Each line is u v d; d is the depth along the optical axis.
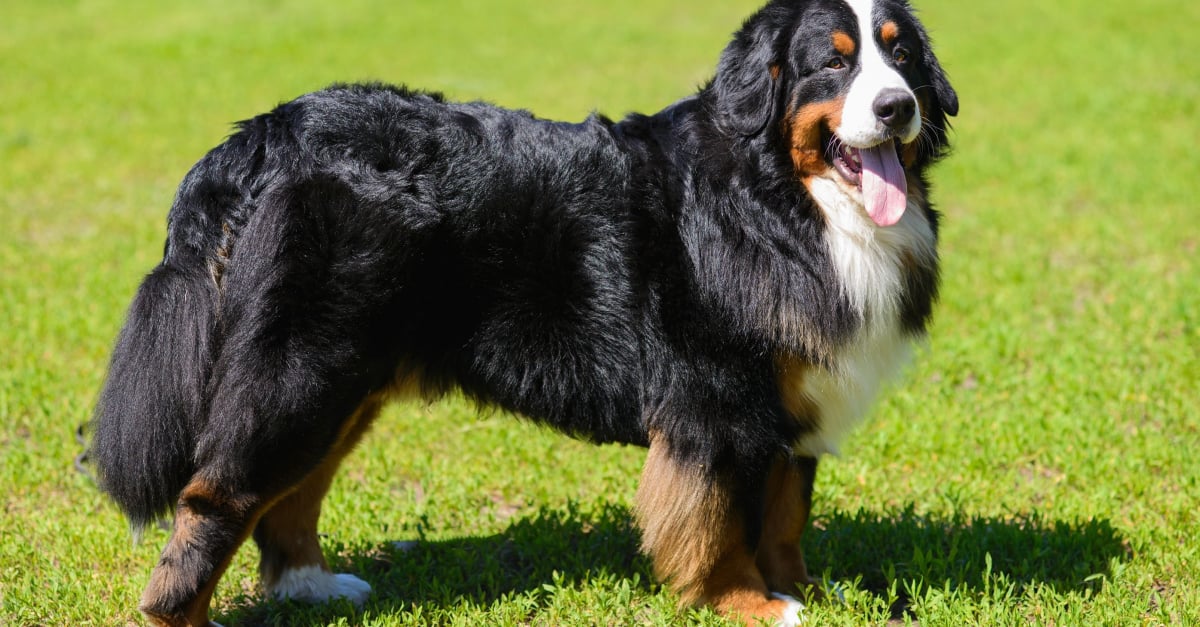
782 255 5.32
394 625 5.43
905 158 5.63
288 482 5.12
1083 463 7.25
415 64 22.83
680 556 5.46
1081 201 13.86
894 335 5.67
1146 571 5.89
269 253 4.99
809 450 5.63
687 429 5.33
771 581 5.86
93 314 10.03
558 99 19.67
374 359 5.20
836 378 5.45
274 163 5.15
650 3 30.91
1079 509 6.62
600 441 5.70
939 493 6.98
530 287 5.28
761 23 5.43
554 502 7.07
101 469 5.18
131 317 5.14
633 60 23.66
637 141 5.52
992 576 5.80
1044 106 18.73
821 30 5.28
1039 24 25.88
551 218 5.26
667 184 5.39
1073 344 9.22
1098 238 12.22
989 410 8.30
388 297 5.12
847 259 5.38
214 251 5.11
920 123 5.22
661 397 5.37
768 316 5.25
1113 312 9.98
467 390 5.50
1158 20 25.55
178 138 17.17
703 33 26.84
